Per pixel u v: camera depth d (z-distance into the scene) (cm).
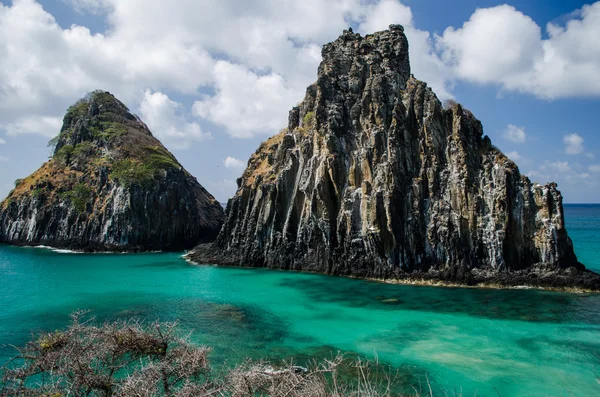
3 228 11400
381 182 6256
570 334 3341
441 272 5681
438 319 3784
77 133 12631
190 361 1250
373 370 2598
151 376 1179
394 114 6656
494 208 5806
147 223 10369
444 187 6169
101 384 1199
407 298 4662
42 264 7650
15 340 3189
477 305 4309
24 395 1140
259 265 7344
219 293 4981
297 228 7219
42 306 4306
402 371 2594
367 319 3788
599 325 3591
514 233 5722
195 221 11450
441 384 2417
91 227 10306
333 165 6750
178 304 4391
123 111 13938
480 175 6094
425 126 6512
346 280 5900
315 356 2842
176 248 10669
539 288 5175
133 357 1366
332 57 7794
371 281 5816
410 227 6038
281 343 3119
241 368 1528
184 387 1159
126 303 4444
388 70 7225
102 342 1296
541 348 3022
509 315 3912
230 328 3497
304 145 7344
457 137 6284
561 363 2748
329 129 6988
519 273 5506
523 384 2445
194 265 7625
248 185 8144
